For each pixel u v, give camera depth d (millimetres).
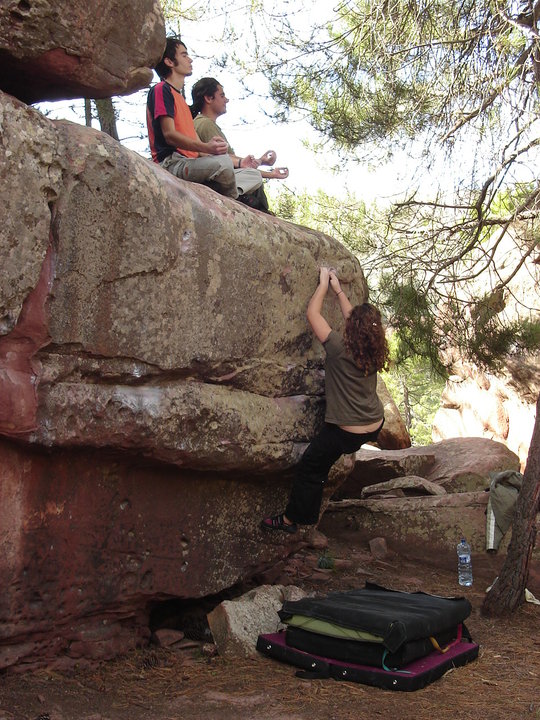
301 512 5000
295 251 4867
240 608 4582
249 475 4816
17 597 3637
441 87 9273
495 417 13414
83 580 3953
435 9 8891
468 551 6633
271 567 5367
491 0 8438
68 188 3430
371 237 10398
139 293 3812
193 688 3859
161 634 4496
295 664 4211
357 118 9719
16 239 3201
